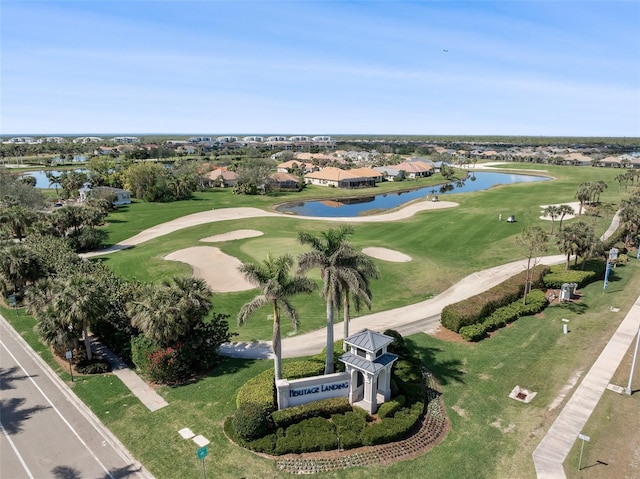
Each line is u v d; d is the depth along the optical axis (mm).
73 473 23062
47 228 71750
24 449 25016
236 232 79750
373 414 27422
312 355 35406
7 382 32594
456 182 170875
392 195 143250
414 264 59406
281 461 23672
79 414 28391
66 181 123688
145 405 29109
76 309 32406
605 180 150625
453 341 38281
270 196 132750
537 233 48500
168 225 89812
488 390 30641
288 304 27578
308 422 25906
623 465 23047
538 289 48188
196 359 32594
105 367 33969
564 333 39094
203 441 25297
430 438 25703
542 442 25031
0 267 46938
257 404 25781
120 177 130125
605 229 77000
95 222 77875
